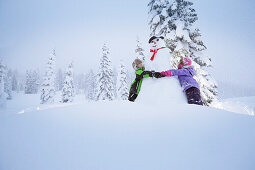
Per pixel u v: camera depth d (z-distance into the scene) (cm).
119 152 82
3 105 2403
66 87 2597
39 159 76
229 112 148
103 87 1986
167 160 75
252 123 119
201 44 936
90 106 163
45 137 97
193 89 260
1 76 2523
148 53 347
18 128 110
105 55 2062
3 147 86
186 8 949
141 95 268
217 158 76
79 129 108
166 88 256
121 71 2091
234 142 91
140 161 75
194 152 82
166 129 110
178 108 159
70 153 81
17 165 71
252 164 71
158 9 955
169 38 869
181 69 277
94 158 77
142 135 101
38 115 137
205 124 118
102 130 107
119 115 137
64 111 147
